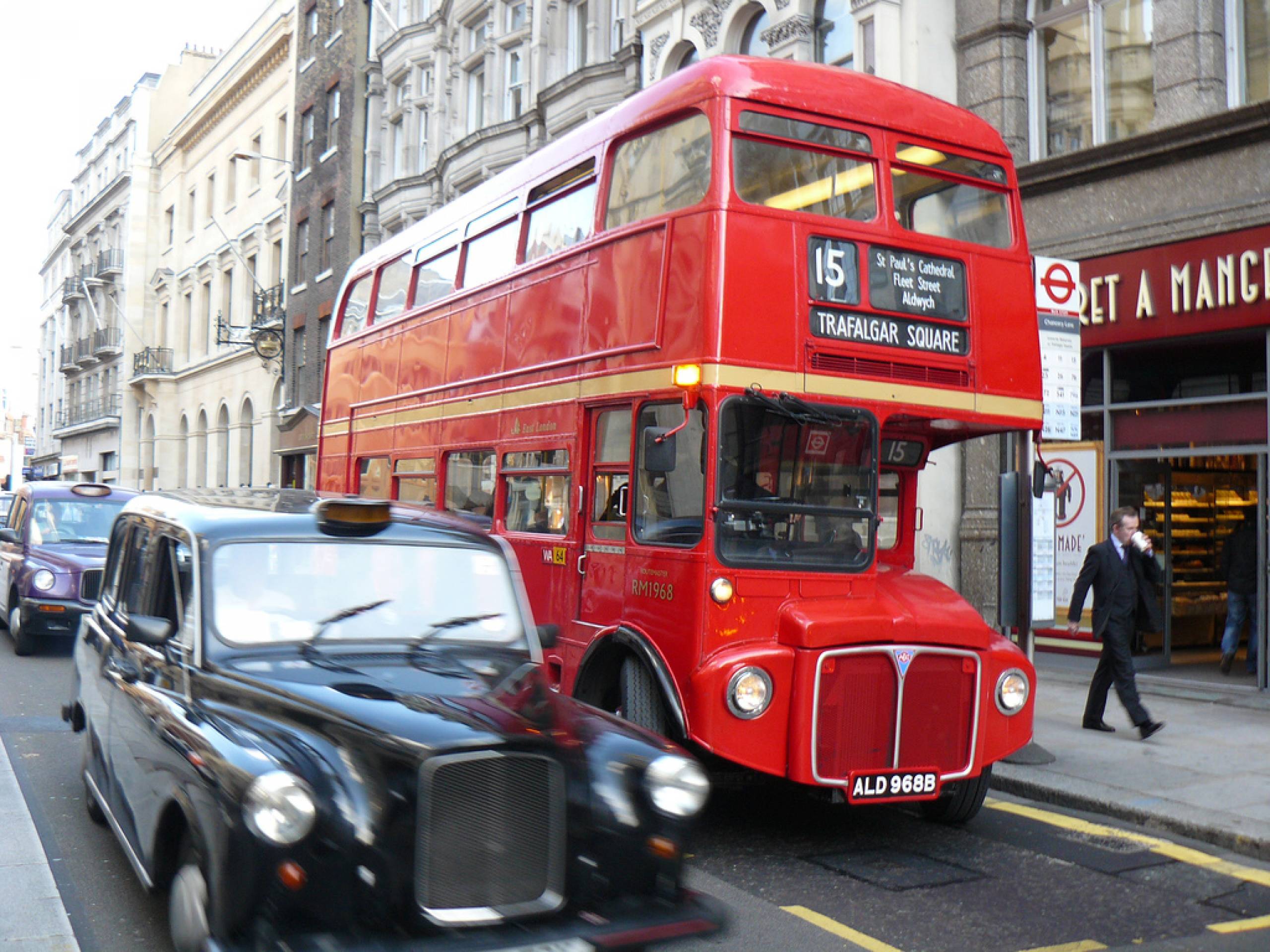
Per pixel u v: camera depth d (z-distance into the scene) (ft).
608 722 14.89
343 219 109.91
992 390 24.70
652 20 63.82
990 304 24.97
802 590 22.16
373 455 40.65
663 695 22.09
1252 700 37.42
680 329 22.57
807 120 23.30
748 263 22.06
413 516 17.98
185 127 160.15
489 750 12.65
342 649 15.43
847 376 22.85
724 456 21.65
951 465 50.39
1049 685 41.52
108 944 16.07
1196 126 40.01
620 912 13.00
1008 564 29.94
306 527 16.72
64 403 236.02
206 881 12.18
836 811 25.58
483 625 16.62
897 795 21.76
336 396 45.73
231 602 15.53
